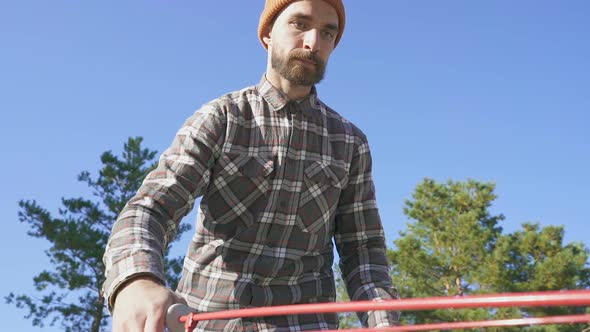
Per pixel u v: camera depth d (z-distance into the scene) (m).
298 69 1.89
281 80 1.97
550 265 19.56
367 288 1.93
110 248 1.41
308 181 1.92
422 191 22.88
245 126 1.87
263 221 1.84
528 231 21.30
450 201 22.52
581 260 19.86
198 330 1.77
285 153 1.90
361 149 2.09
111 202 20.42
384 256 2.05
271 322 1.77
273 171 1.87
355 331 0.97
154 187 1.66
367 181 2.11
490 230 21.27
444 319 17.16
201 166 1.76
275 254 1.85
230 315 1.03
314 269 1.92
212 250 1.83
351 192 2.07
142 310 1.19
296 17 1.92
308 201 1.92
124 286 1.29
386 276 1.99
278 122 1.92
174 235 1.68
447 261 20.88
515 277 20.27
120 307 1.23
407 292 21.41
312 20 1.93
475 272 20.09
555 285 19.52
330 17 1.95
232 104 1.88
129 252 1.36
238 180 1.84
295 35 1.92
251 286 1.78
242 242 1.83
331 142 2.02
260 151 1.87
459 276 21.17
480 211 22.06
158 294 1.21
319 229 1.94
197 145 1.77
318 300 1.87
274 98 1.94
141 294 1.22
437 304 0.74
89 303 19.67
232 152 1.83
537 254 20.91
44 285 19.28
